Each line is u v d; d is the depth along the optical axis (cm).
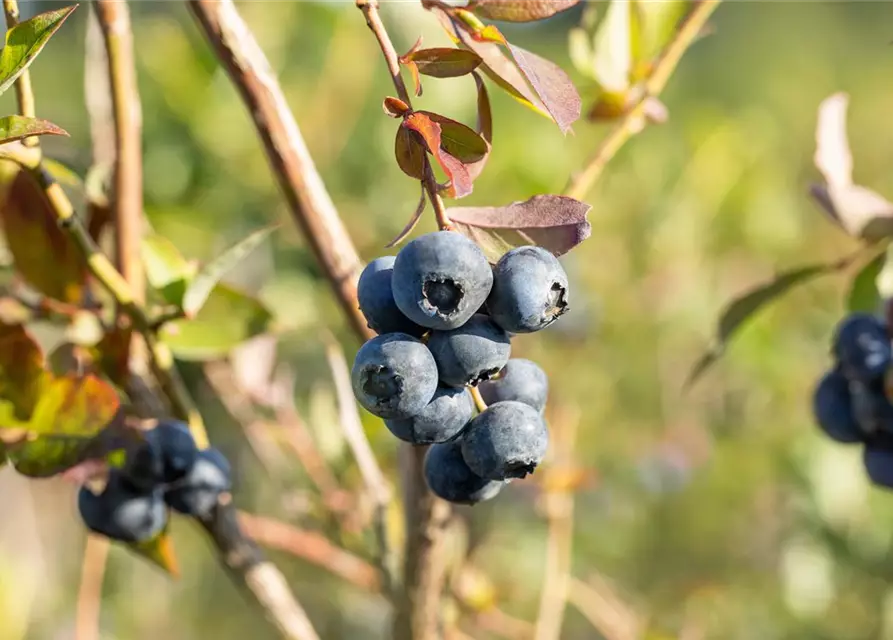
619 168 139
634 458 134
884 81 267
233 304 57
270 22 110
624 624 81
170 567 55
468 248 46
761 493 140
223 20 51
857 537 120
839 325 57
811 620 121
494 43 49
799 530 124
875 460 57
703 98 248
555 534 70
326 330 60
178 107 108
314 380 99
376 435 74
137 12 124
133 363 56
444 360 47
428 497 53
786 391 143
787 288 58
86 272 56
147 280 57
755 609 127
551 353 125
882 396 56
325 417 72
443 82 101
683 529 138
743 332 138
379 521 58
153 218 101
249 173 109
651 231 142
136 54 110
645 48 58
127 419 53
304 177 53
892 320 56
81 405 52
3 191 55
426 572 54
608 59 58
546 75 48
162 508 54
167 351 55
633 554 134
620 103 58
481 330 47
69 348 54
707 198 146
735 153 149
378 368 46
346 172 115
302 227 53
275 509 92
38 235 55
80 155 59
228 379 77
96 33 59
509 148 114
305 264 106
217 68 109
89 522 53
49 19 49
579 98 48
